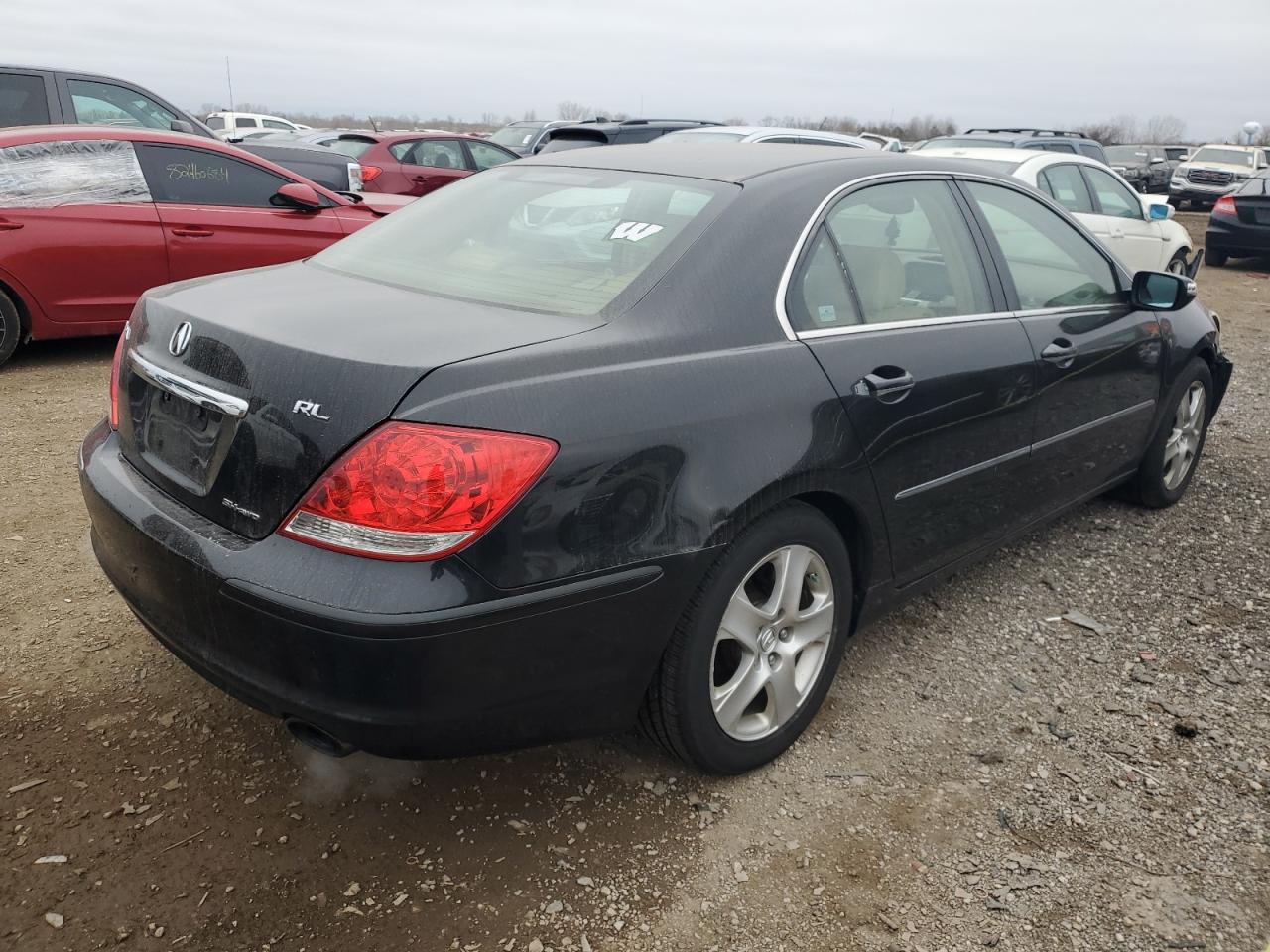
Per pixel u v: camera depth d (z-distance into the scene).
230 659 2.13
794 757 2.74
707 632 2.38
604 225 2.69
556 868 2.31
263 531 2.08
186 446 2.29
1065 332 3.49
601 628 2.17
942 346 2.96
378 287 2.62
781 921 2.19
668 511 2.21
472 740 2.12
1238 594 3.79
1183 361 4.26
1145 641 3.43
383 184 12.38
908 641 3.38
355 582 1.93
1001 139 12.00
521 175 3.17
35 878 2.21
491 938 2.11
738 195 2.68
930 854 2.40
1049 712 2.99
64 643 3.12
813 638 2.71
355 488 1.93
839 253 2.80
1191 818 2.54
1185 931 2.19
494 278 2.58
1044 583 3.84
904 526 2.91
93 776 2.54
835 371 2.61
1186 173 25.17
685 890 2.26
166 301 2.53
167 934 2.09
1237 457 5.45
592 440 2.10
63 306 6.27
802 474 2.46
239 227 6.82
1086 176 8.82
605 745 2.77
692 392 2.29
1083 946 2.14
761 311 2.53
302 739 2.18
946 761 2.75
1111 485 4.12
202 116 24.05
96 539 2.60
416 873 2.28
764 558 2.48
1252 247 13.95
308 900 2.19
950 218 3.24
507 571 2.00
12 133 6.12
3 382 6.02
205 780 2.55
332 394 1.99
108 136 6.37
